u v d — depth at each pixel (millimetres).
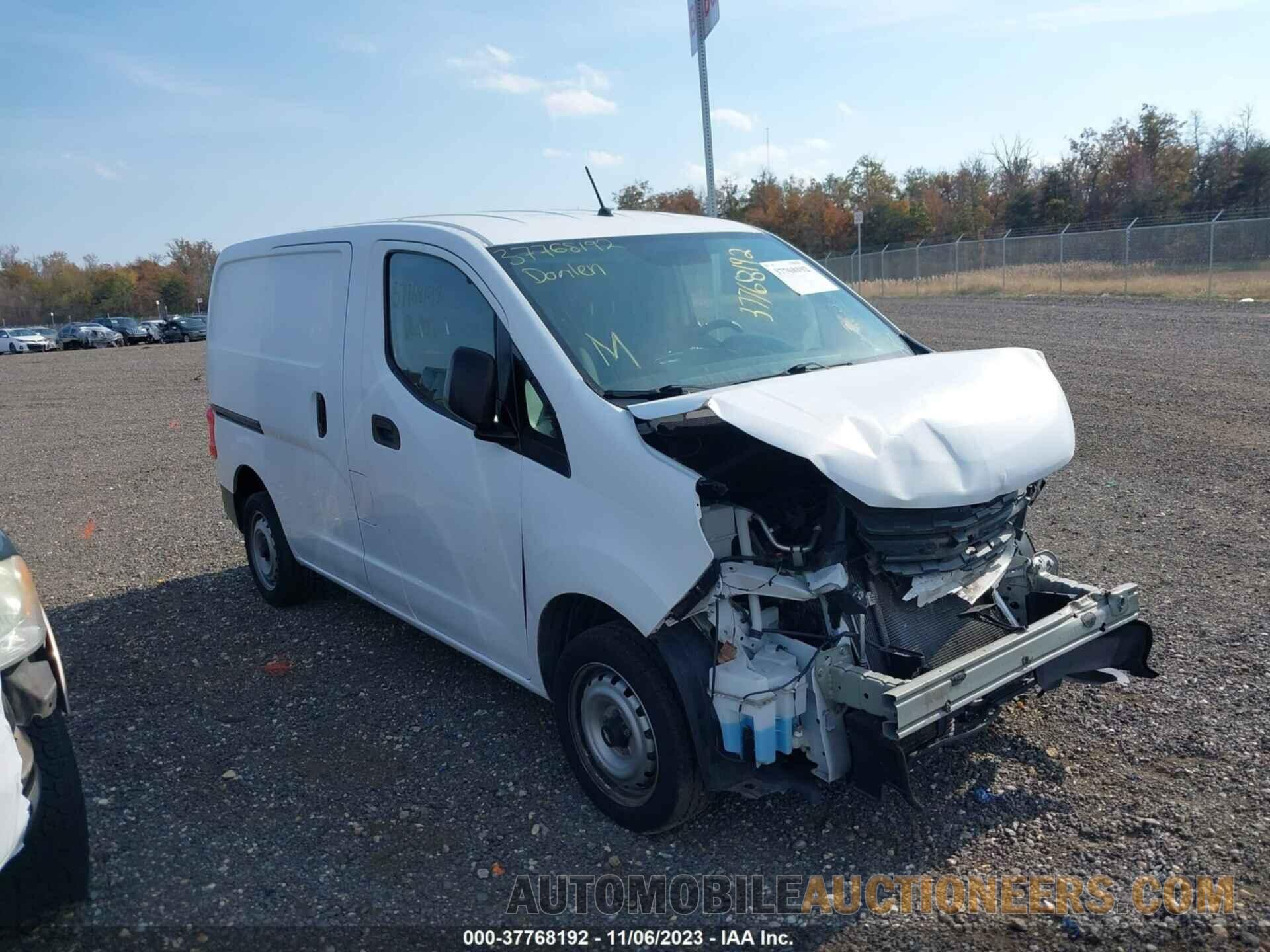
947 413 3322
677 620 3342
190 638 5977
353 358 4840
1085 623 3641
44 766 3209
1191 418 10250
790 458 3400
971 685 3244
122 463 12555
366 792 4105
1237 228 27844
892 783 3123
